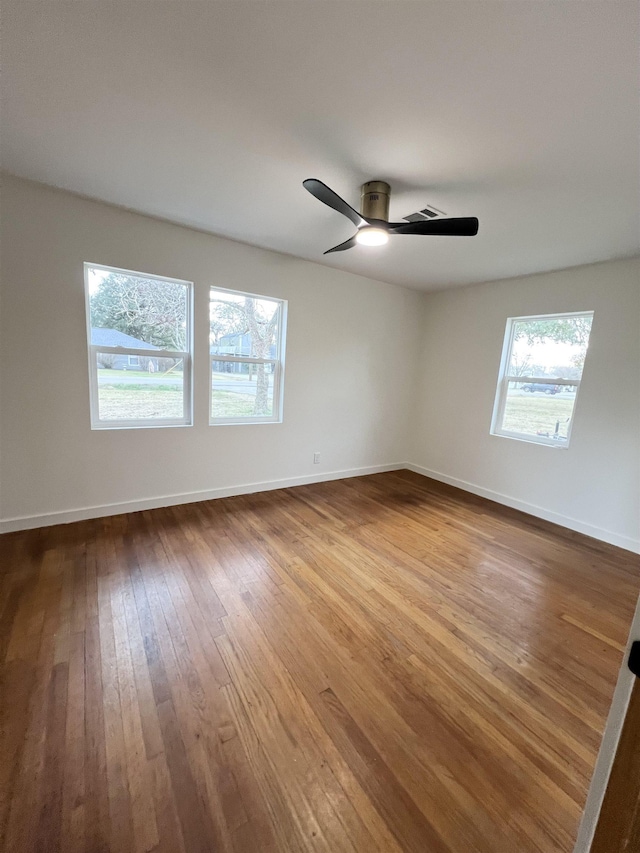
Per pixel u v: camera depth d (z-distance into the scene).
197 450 3.35
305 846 1.03
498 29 1.12
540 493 3.59
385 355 4.54
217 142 1.80
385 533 3.04
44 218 2.44
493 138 1.64
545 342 3.62
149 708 1.40
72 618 1.86
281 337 3.74
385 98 1.44
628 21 1.05
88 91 1.49
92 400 2.86
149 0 1.09
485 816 1.12
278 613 1.99
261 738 1.32
